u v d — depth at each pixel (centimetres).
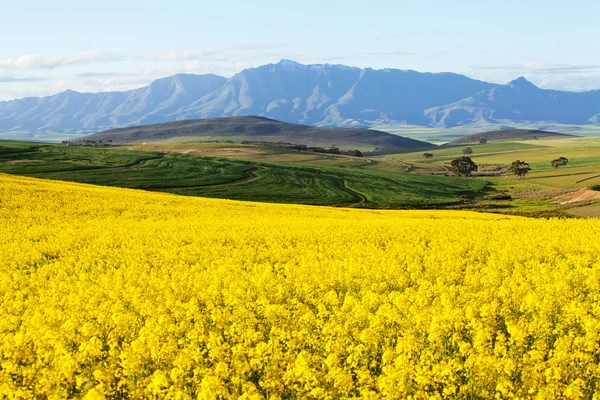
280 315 1416
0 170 9638
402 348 1089
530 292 1486
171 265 2350
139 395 999
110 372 1060
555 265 2134
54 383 1043
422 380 966
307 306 1507
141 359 1114
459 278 1944
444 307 1373
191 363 1075
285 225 3672
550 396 901
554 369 963
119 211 4444
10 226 3506
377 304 1529
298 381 1029
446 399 981
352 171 13750
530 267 2102
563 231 3244
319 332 1279
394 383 966
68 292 1827
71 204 4597
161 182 9912
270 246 2755
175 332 1310
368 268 2030
